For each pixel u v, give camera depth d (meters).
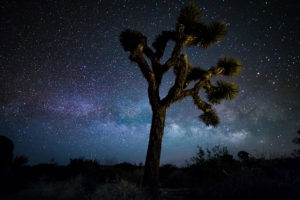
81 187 6.54
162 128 7.11
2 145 10.23
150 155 6.80
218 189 5.15
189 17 8.27
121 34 8.20
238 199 4.59
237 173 5.47
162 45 8.55
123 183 5.68
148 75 7.34
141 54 7.42
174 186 8.09
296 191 4.38
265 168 6.64
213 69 8.42
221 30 8.27
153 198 5.81
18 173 8.76
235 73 8.59
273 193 4.42
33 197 6.07
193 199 5.34
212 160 8.18
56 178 9.33
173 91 7.29
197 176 8.21
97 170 9.81
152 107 7.30
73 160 11.04
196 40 8.44
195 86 8.09
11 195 6.41
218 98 8.74
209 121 8.55
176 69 8.71
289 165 7.33
